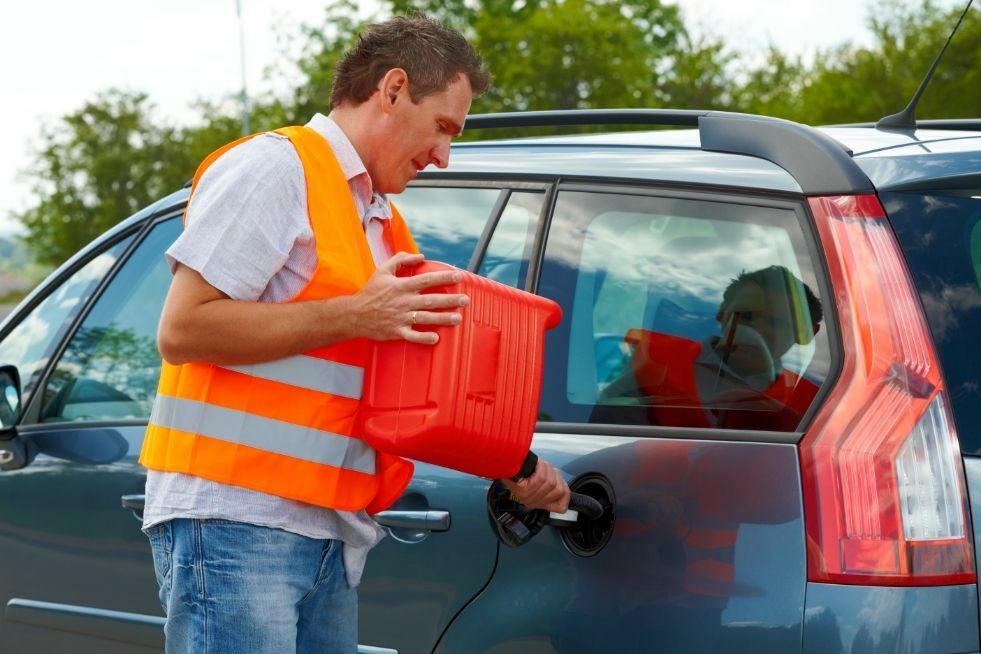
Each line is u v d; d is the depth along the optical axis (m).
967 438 2.14
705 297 2.40
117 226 3.49
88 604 3.17
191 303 2.06
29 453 3.32
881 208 2.25
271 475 2.11
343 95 2.25
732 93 41.84
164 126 54.00
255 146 2.14
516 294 2.16
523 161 2.80
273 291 2.13
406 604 2.62
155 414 2.21
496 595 2.49
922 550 2.08
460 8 46.59
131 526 3.08
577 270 2.60
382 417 2.11
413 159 2.25
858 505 2.10
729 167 2.45
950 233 2.27
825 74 36.72
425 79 2.19
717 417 2.31
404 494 2.64
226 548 2.12
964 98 32.25
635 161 2.61
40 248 56.47
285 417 2.12
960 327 2.20
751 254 2.36
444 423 2.05
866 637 2.06
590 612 2.35
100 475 3.17
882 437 2.10
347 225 2.15
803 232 2.29
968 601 2.09
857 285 2.19
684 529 2.25
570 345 2.55
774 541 2.15
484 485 2.54
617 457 2.38
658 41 46.44
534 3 46.41
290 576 2.16
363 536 2.24
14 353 3.54
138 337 3.29
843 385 2.16
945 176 2.28
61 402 3.38
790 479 2.16
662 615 2.25
